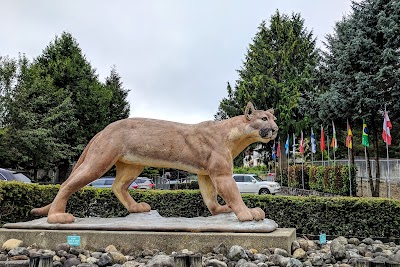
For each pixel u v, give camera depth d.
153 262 4.45
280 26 34.59
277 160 34.38
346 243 6.46
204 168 6.11
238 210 5.83
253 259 4.99
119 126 6.23
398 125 23.03
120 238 5.55
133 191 8.92
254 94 31.78
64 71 28.00
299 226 7.63
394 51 18.89
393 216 7.30
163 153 6.10
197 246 5.42
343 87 20.61
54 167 26.36
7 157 20.42
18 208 7.62
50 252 5.20
